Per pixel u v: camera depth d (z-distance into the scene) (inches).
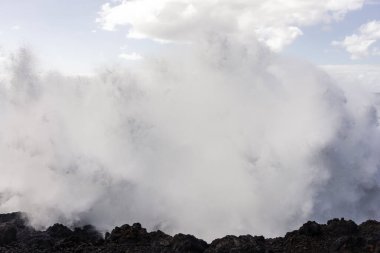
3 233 596.7
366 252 498.6
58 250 567.5
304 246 535.2
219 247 528.1
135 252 542.6
